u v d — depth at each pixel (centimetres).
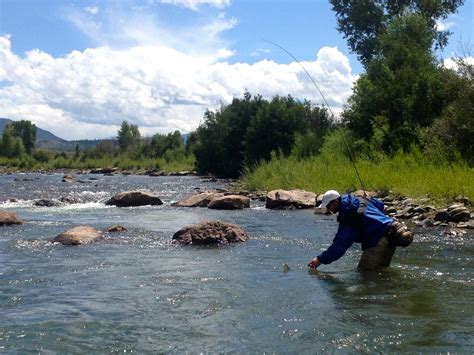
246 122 4422
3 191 2373
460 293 513
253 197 1916
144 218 1262
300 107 3897
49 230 1023
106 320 437
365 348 366
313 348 369
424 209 1158
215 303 487
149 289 541
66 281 579
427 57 2536
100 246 825
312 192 1672
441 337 385
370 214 635
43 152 8162
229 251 775
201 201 1603
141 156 7206
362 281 570
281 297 505
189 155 6250
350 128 2478
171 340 389
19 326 421
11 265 668
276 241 872
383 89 2406
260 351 366
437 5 3428
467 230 952
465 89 1900
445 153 1780
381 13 3631
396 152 2023
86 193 2281
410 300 489
